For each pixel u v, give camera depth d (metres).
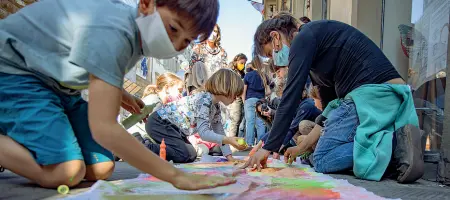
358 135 1.98
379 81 2.11
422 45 2.75
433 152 2.17
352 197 1.29
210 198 1.24
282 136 1.99
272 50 2.31
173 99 4.04
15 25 1.47
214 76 2.91
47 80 1.51
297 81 1.94
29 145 1.40
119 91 1.18
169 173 1.17
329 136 2.16
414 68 2.91
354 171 1.95
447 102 1.79
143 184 1.53
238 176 1.80
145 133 3.67
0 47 1.46
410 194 1.44
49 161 1.39
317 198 1.27
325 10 5.45
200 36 1.25
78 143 1.60
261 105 3.42
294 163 2.79
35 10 1.49
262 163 2.11
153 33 1.20
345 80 2.20
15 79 1.46
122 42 1.20
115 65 1.17
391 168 1.94
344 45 2.16
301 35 2.09
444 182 1.74
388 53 3.39
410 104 1.96
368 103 2.05
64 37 1.42
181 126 3.22
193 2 1.15
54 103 1.51
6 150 1.40
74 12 1.42
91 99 1.14
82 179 1.55
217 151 4.02
